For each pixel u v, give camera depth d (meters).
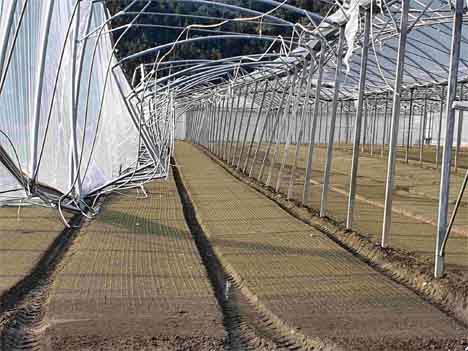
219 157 46.84
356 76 32.94
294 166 21.39
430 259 11.89
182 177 29.83
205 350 7.38
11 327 8.23
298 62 24.31
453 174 30.78
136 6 43.97
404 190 24.47
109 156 22.73
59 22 15.96
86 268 11.09
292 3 34.16
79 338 7.58
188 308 8.83
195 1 15.45
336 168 35.91
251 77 32.56
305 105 21.81
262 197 21.66
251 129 67.38
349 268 11.37
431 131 57.66
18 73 13.66
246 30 41.56
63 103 16.59
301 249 12.93
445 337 7.79
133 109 24.59
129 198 21.11
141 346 7.41
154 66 26.73
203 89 42.47
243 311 9.06
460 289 9.57
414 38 22.69
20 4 13.16
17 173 12.38
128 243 13.36
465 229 15.05
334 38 19.11
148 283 10.14
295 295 9.59
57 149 16.17
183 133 81.44
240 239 13.92
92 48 19.95
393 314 8.70
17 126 13.84
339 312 8.76
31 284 10.41
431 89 36.03
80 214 17.11
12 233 14.22
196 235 14.99
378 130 62.81
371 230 15.32
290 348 7.61
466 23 18.23
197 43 45.09
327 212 18.44
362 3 14.31
